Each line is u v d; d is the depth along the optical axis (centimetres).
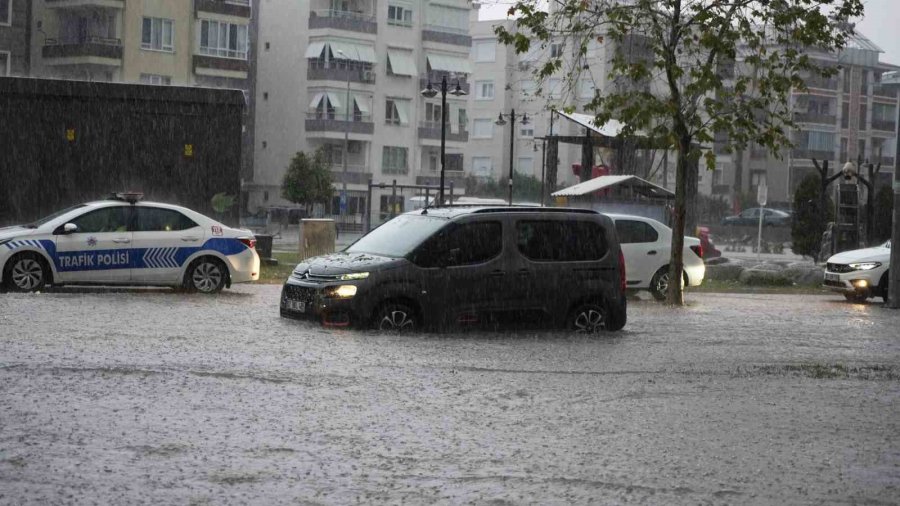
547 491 698
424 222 1559
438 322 1506
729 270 3228
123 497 657
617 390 1103
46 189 2702
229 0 6988
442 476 730
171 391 1000
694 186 3566
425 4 8862
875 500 701
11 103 2672
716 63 2342
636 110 2269
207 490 678
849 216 3556
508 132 10200
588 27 2297
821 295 2802
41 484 680
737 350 1488
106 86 2725
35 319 1482
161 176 2769
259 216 7338
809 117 9306
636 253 2405
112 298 1852
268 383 1061
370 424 891
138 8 6631
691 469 770
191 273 2045
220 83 6981
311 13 8388
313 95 8419
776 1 2217
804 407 1045
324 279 1496
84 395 966
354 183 8581
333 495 675
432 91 4338
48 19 6569
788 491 718
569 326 1600
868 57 9662
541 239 1578
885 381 1239
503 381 1128
